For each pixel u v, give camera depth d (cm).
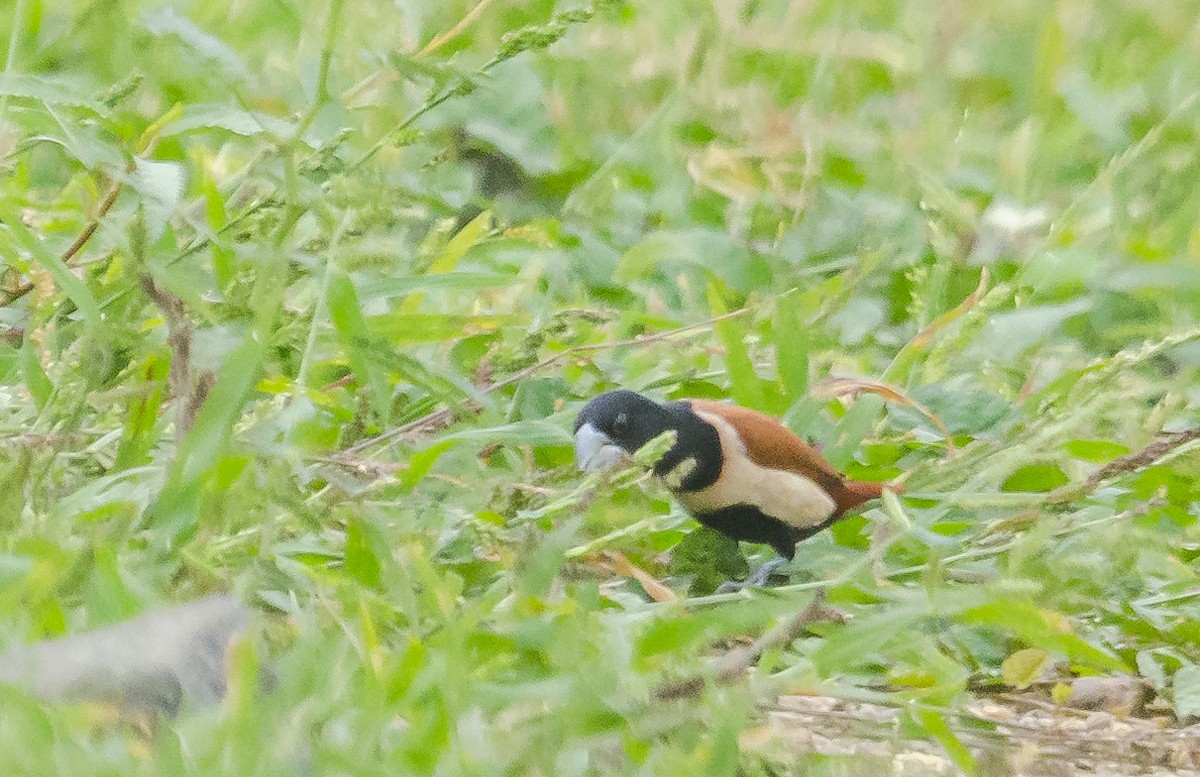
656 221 1283
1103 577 492
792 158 1230
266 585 489
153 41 1043
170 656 405
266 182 680
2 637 409
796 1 1327
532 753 409
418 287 704
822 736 522
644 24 1303
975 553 628
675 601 523
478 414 725
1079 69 1435
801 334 856
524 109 1323
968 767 491
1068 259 1109
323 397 605
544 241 929
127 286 595
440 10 1307
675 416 742
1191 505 785
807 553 774
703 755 414
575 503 536
